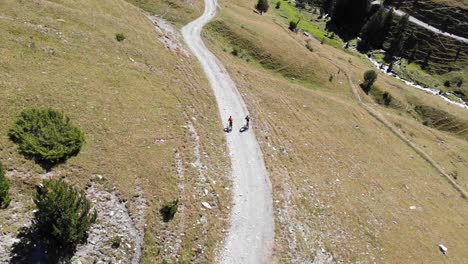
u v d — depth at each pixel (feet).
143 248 93.81
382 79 382.22
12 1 149.79
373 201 172.76
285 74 290.56
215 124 165.17
